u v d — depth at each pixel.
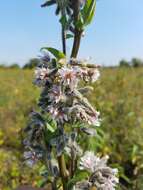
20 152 0.35
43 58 0.12
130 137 0.35
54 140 0.12
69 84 0.11
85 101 0.12
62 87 0.11
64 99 0.11
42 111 0.12
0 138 0.40
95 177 0.12
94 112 0.12
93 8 0.12
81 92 0.12
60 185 0.13
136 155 0.33
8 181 0.31
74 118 0.12
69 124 0.12
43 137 0.12
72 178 0.12
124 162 0.34
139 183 0.28
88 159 0.12
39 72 0.11
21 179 0.31
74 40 0.12
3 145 0.40
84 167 0.12
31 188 0.20
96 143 0.25
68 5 0.12
